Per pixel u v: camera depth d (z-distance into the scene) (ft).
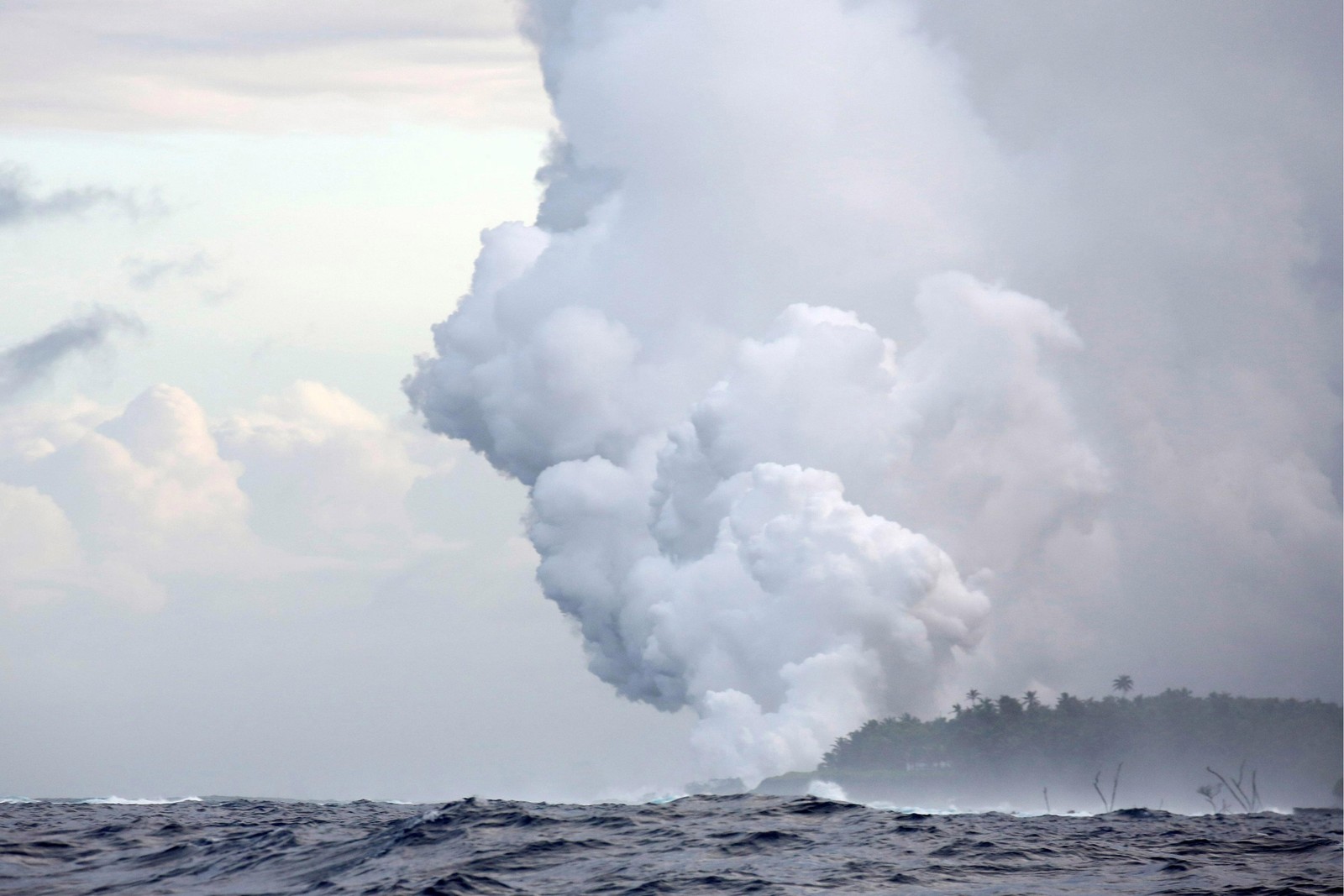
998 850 454.40
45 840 488.44
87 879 395.55
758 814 573.33
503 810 534.37
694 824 506.48
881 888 360.28
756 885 359.05
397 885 350.43
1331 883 371.97
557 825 490.08
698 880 364.58
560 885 355.36
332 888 351.46
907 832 501.97
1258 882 376.68
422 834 453.58
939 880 377.91
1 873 407.64
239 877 389.39
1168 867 413.80
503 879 364.38
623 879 365.61
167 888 371.56
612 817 530.68
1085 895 351.46
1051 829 609.42
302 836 474.90
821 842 462.19
